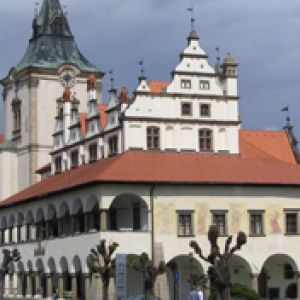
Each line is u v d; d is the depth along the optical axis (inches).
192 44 4566.9
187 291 4296.3
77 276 4483.3
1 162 6072.8
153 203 4160.9
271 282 4441.4
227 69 4603.8
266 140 4963.1
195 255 4197.8
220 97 4576.8
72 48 6127.0
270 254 4293.8
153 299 3235.7
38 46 6072.8
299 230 4362.7
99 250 3516.2
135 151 4394.7
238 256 4249.5
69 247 4409.5
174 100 4500.5
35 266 4867.1
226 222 4249.5
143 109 4446.4
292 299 4448.8
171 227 4178.2
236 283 3966.5
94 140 4768.7
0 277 4033.0
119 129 4453.7
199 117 4530.0
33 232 5187.0
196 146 4505.4
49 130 5935.0
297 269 4333.2
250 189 4298.7
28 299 4785.9
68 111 5162.4
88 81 5196.9
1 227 5492.1
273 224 4315.9
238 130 4586.6
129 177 4133.9
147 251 4121.6
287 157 4923.7
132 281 4325.8
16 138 6112.2
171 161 4360.2
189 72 4542.3
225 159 4490.7
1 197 6043.3
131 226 4291.3
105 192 4099.4
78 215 4411.9
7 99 6245.1
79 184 4266.7
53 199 4682.6
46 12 6151.6
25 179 5949.8
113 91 4576.8
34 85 5900.6
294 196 4367.6
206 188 4242.1
